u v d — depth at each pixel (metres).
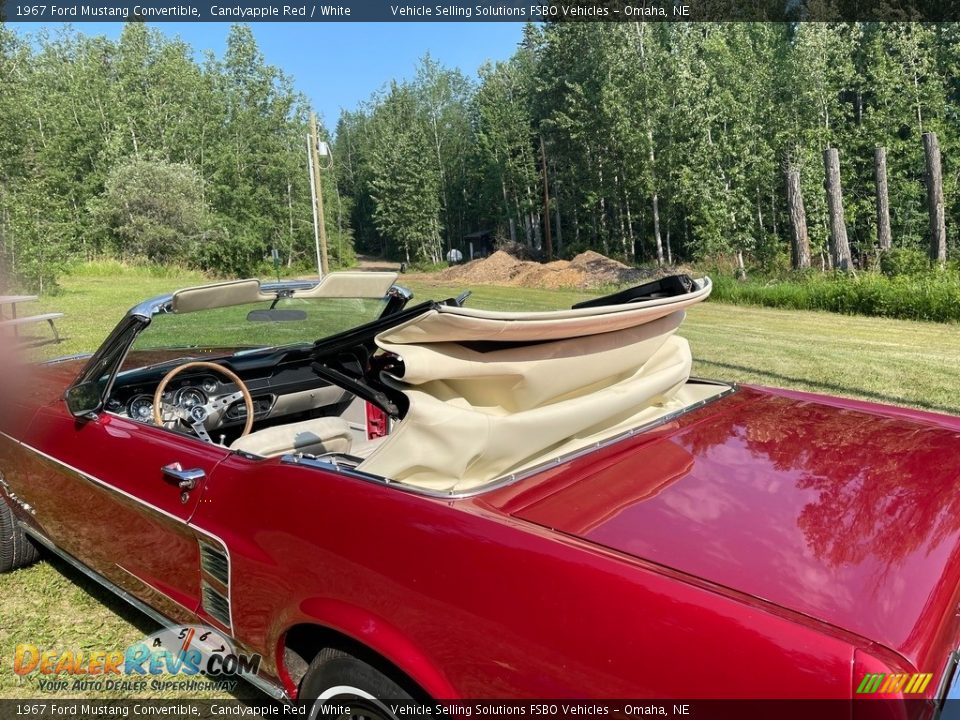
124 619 3.23
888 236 24.95
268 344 3.45
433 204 56.56
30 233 17.83
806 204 30.78
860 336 11.38
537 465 1.94
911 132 33.75
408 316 1.74
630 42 33.72
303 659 2.04
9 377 3.41
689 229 37.75
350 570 1.74
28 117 19.72
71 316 13.91
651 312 2.12
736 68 31.84
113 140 42.69
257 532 1.99
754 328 12.62
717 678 1.23
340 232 59.56
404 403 1.96
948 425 2.32
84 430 2.79
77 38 48.25
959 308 13.50
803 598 1.33
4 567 3.57
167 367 3.23
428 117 58.25
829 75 31.72
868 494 1.74
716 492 1.76
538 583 1.45
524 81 49.75
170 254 38.00
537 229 51.47
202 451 2.36
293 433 2.74
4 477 3.31
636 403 2.22
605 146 37.72
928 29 33.72
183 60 45.62
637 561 1.45
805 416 2.41
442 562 1.58
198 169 43.78
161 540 2.44
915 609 1.32
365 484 1.83
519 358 1.87
